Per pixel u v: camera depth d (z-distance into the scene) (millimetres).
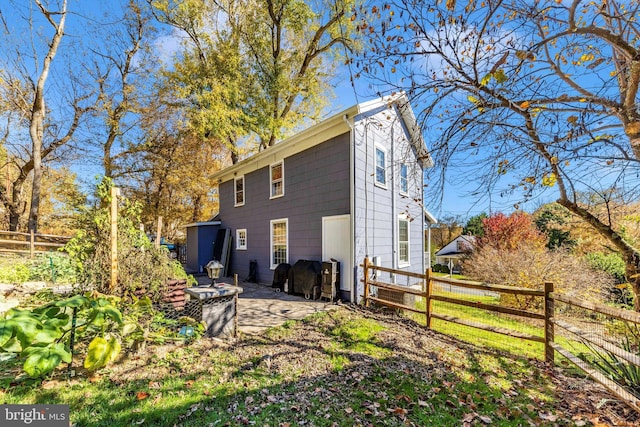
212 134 14086
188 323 4215
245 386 3096
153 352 3752
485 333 5184
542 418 2686
